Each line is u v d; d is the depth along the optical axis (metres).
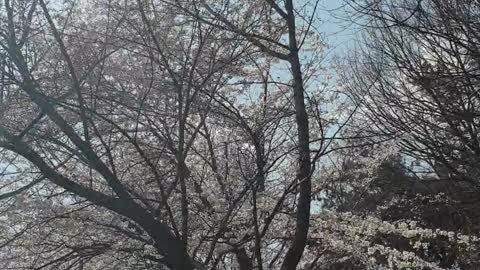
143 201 6.02
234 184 6.74
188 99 5.89
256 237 6.00
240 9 6.64
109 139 6.00
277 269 7.79
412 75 11.60
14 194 5.58
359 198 8.70
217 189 6.62
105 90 6.16
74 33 6.12
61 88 5.91
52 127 6.02
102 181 6.55
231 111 6.40
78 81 5.65
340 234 7.49
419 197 12.35
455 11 10.66
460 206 12.44
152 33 5.83
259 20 6.75
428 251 8.85
